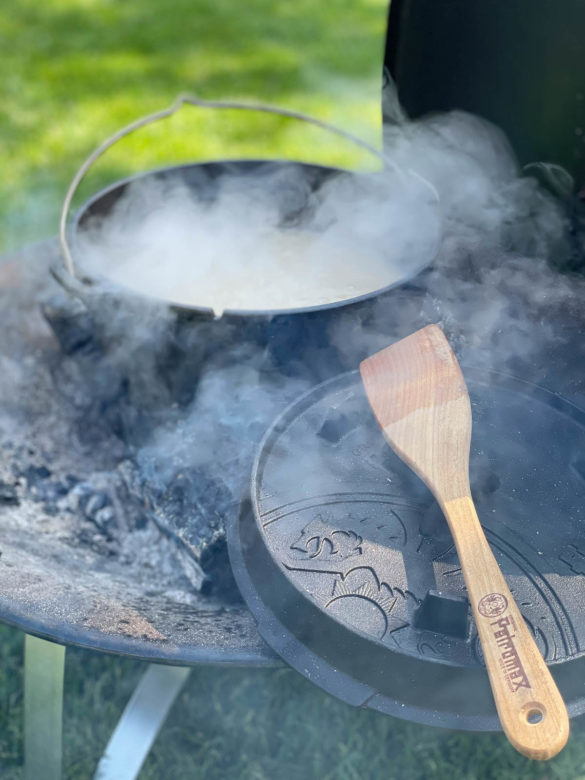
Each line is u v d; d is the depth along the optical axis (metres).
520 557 0.82
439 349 0.94
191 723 1.38
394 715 0.74
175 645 0.87
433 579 0.80
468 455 0.85
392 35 1.28
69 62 3.54
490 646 0.69
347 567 0.81
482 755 1.33
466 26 1.20
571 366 1.09
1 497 1.32
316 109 3.24
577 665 0.73
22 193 2.74
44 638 0.89
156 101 3.29
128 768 1.16
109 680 1.43
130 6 4.02
